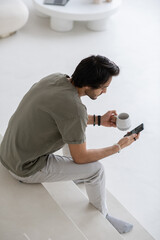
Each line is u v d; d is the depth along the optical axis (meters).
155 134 3.58
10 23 4.59
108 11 4.70
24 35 4.80
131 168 3.27
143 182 3.17
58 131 2.12
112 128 3.64
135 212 2.96
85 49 4.61
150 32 4.98
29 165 2.20
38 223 2.16
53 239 2.09
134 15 5.30
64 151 2.67
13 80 4.12
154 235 2.82
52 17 4.87
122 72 4.30
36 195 2.30
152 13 5.37
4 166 2.35
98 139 3.52
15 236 2.08
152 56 4.57
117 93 4.03
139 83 4.18
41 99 2.05
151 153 3.40
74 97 2.01
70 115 1.99
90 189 2.42
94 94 2.08
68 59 4.45
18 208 2.23
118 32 4.94
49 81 2.09
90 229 2.41
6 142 2.23
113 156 3.36
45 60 4.41
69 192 2.62
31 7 5.39
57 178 2.30
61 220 2.18
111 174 3.22
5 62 4.35
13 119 2.19
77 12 4.64
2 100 3.87
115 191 3.09
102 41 4.76
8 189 2.33
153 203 3.03
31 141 2.13
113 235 2.39
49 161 2.26
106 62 1.97
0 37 4.71
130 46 4.70
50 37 4.80
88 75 1.96
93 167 2.29
